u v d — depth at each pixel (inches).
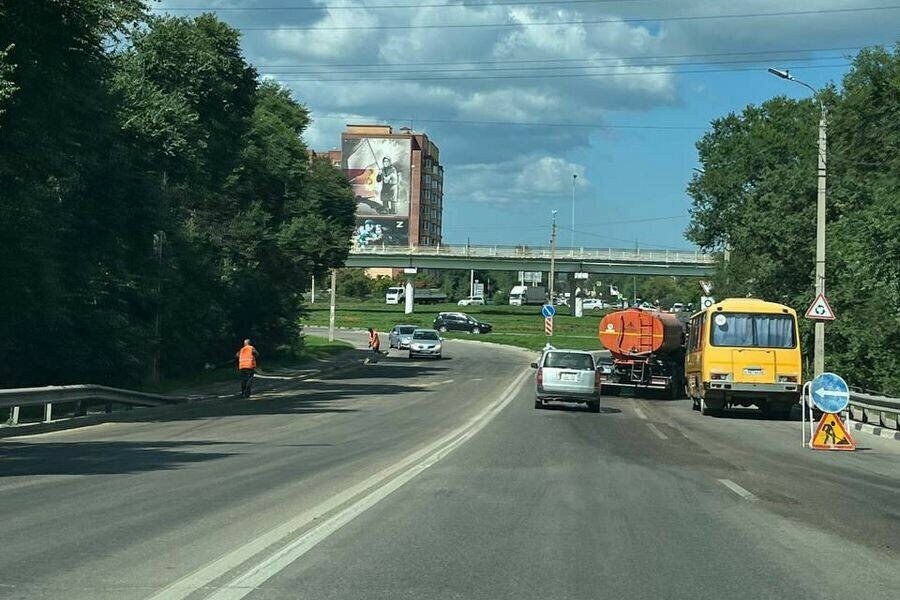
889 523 412.2
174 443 714.2
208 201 1534.2
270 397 1289.4
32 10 825.5
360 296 6378.0
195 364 1551.4
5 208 879.7
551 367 1119.0
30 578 287.9
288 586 282.5
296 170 1839.3
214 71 1390.3
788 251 1525.6
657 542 360.8
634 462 633.6
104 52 991.6
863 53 1840.6
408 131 6446.9
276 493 462.9
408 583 288.8
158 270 1190.9
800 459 679.7
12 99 781.3
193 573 296.2
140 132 1115.9
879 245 1172.5
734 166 2347.4
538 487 501.0
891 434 871.1
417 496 461.4
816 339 1127.0
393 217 6215.6
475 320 3622.0
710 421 1056.2
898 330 1337.4
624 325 1434.5
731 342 1095.6
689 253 3969.0
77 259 1043.3
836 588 293.4
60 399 829.8
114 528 369.7
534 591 282.4
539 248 4136.3
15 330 1021.2
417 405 1160.8
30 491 464.1
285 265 1812.3
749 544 360.5
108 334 1109.7
